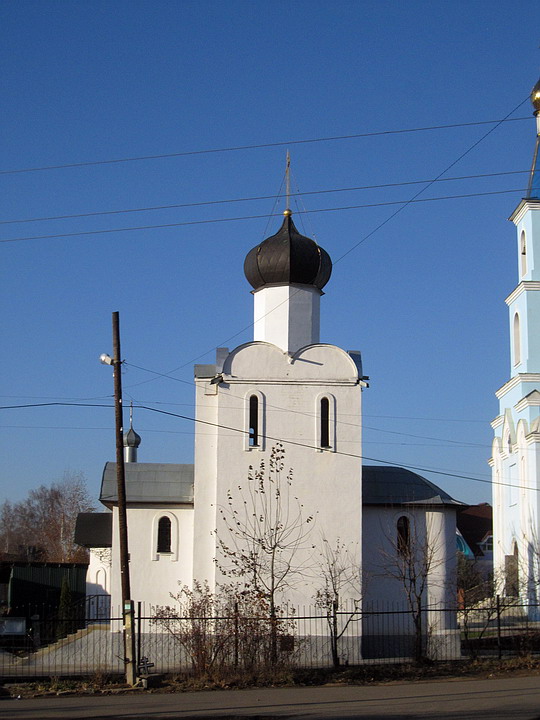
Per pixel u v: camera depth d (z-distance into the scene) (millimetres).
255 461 37250
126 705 23484
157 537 38906
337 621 35812
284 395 37844
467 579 45812
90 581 47375
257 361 38000
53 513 90875
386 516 39531
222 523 36719
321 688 27141
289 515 36938
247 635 29734
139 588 38344
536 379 46562
